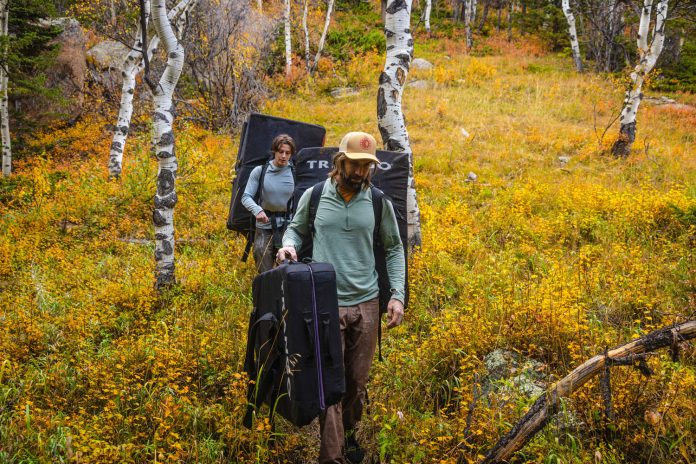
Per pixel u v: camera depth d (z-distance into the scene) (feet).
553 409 9.86
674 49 80.23
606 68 78.95
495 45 97.66
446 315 15.58
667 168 40.45
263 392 10.59
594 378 11.57
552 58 92.63
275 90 70.74
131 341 15.20
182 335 15.06
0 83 49.06
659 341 9.77
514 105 63.05
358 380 11.01
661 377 11.43
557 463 9.39
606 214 29.09
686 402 10.83
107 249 26.30
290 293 9.53
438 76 73.31
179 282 20.77
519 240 25.85
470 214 30.32
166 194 20.26
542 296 15.39
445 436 10.68
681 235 24.47
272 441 11.46
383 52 86.74
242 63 60.03
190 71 64.59
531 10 103.65
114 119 63.16
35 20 54.13
